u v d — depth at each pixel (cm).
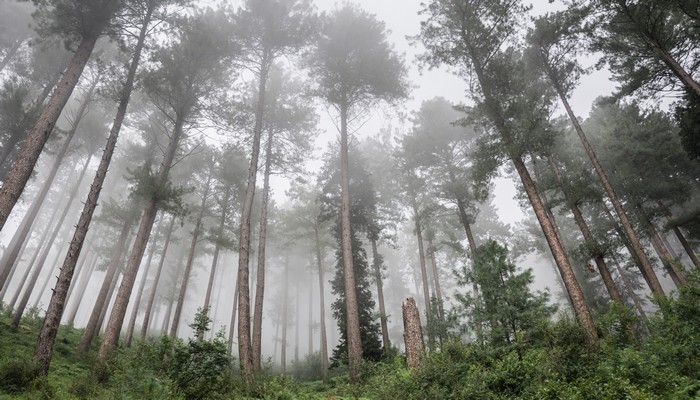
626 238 2030
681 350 799
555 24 1736
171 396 747
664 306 978
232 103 1867
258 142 1775
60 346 1401
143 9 1541
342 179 1833
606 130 2391
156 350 921
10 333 1409
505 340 984
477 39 1527
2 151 1786
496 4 1415
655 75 1661
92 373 962
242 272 1445
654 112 2192
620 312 1047
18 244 1961
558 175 1967
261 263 1969
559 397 641
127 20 1527
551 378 763
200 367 881
